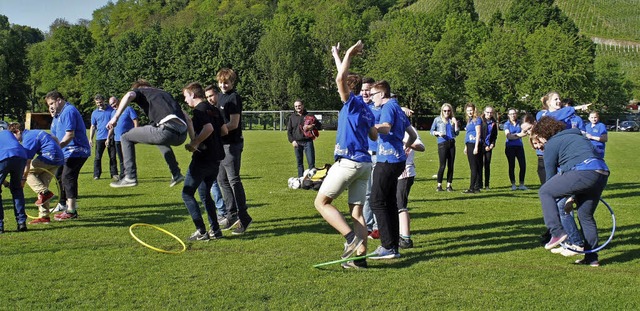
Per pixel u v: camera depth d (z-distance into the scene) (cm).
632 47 10425
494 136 1337
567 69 5884
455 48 6738
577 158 650
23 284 577
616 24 11488
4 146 810
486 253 715
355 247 635
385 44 6731
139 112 5075
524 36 6328
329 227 864
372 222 822
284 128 4978
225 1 13062
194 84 777
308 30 8488
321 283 586
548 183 664
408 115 795
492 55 6244
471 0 10219
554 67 5884
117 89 6712
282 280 595
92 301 530
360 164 633
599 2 12419
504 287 575
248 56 6650
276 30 6700
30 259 671
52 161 887
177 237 791
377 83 698
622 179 1527
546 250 729
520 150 1330
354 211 656
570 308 516
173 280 593
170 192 1235
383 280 598
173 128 751
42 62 8800
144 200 1127
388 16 11019
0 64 6925
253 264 655
